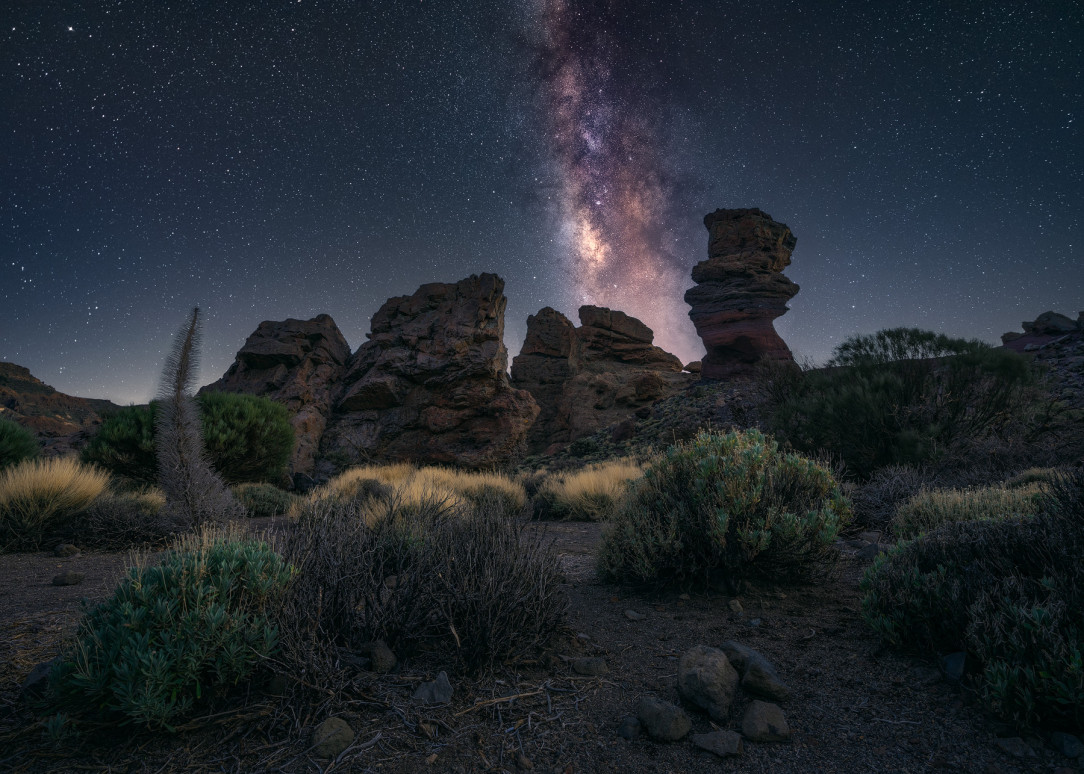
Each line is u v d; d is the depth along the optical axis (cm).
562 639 342
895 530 567
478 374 3091
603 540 504
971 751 216
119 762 210
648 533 444
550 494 1148
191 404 548
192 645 226
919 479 789
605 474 1166
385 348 3322
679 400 3159
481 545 331
